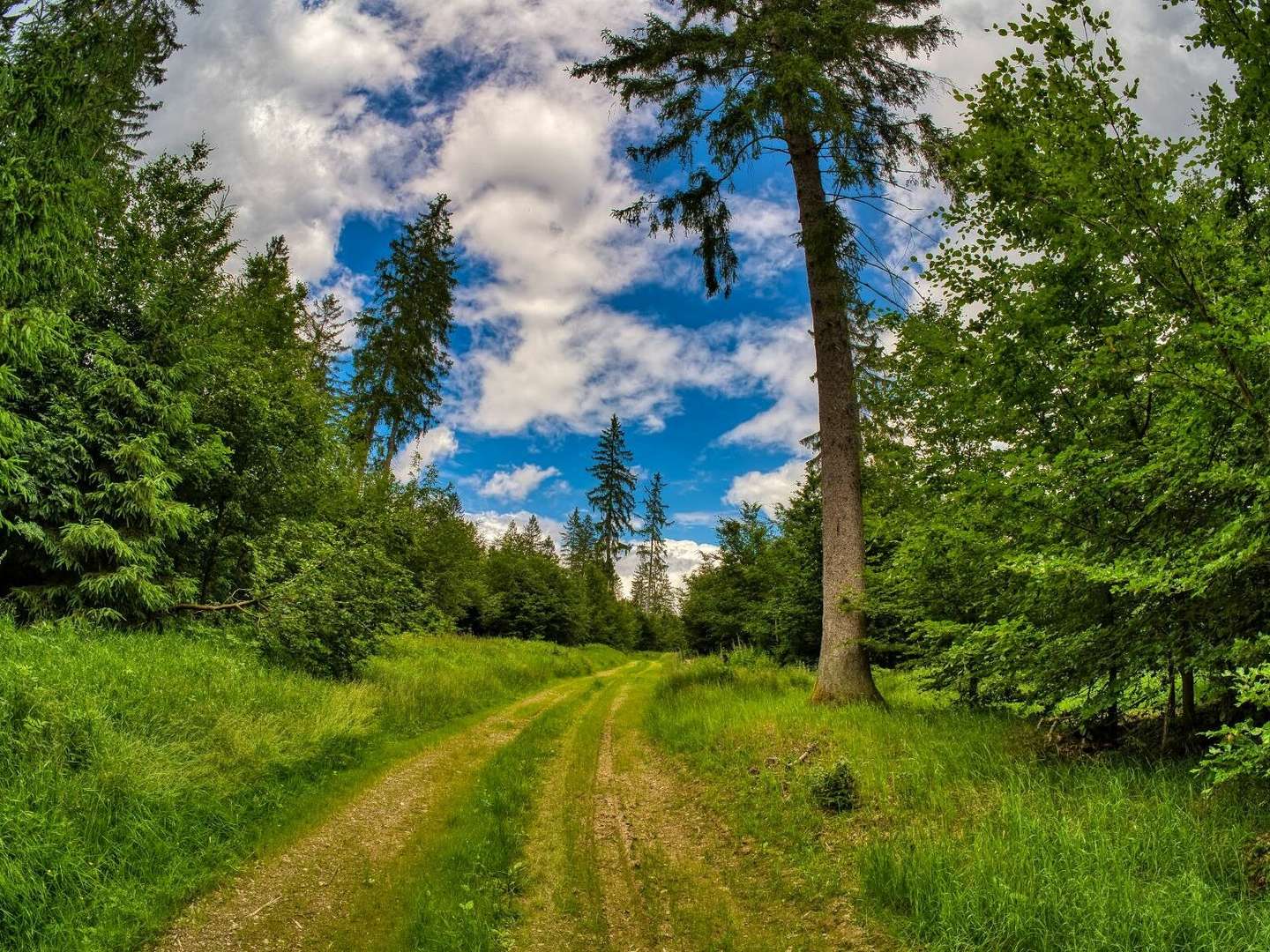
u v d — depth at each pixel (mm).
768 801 6422
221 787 5711
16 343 7383
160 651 7949
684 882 5109
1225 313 3668
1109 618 5016
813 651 17688
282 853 5219
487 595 34656
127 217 10078
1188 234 4117
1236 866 3627
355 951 3980
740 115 9789
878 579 9109
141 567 8984
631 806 7246
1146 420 5184
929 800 5512
